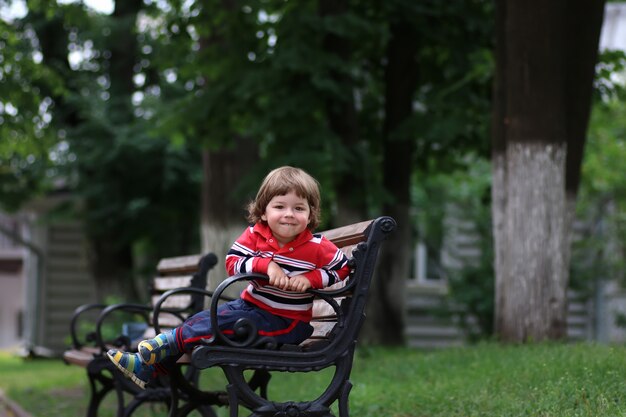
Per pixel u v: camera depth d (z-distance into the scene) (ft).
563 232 26.22
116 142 57.47
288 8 37.86
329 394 12.25
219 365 11.70
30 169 62.59
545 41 25.90
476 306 48.42
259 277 11.79
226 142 40.04
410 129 38.27
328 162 34.94
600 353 20.45
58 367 52.54
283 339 12.23
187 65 41.75
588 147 55.42
